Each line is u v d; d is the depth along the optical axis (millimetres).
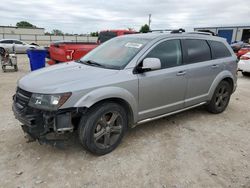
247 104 6285
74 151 3520
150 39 3967
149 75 3703
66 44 8523
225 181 2961
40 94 2998
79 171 3066
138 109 3693
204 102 4871
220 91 5191
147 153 3537
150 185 2846
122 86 3393
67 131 3068
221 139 4090
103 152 3414
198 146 3807
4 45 21609
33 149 3541
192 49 4445
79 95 3039
